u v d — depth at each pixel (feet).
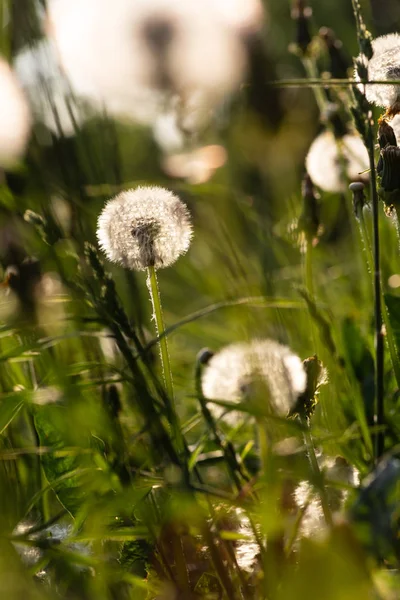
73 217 4.29
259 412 3.57
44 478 3.93
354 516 3.37
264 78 5.89
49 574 3.70
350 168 4.50
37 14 4.58
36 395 3.77
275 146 5.89
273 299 4.05
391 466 3.39
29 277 4.06
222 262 5.09
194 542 3.67
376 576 3.36
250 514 3.62
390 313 4.05
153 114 5.87
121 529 3.63
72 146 4.54
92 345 4.02
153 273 3.82
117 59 4.65
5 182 4.33
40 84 4.51
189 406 4.41
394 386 4.14
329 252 5.16
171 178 5.92
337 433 3.85
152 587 3.63
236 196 5.62
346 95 4.47
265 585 3.45
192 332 4.99
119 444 3.73
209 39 4.70
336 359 3.98
